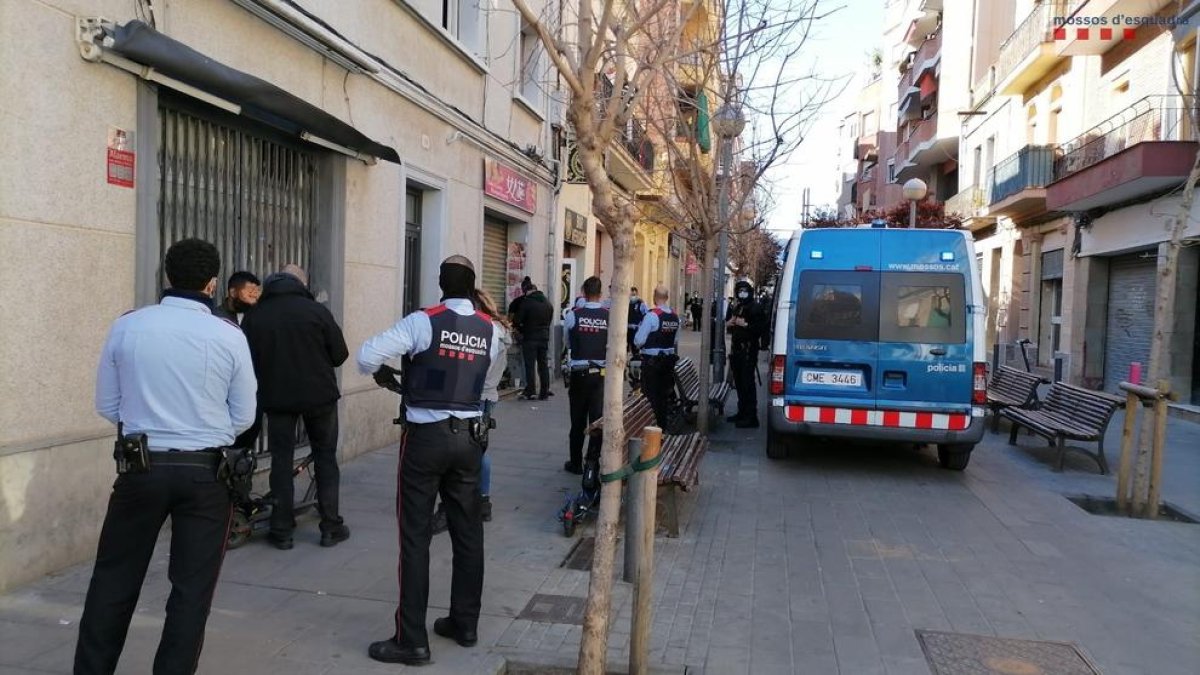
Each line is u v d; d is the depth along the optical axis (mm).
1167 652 4492
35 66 4574
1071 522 7117
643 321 9547
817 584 5445
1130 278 16812
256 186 6863
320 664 3924
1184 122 14219
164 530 5660
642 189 18359
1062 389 10547
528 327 13477
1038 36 20719
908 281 8617
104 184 5066
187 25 5773
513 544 5973
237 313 5676
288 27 6875
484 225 13281
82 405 4969
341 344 5695
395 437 9398
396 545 5754
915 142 35781
